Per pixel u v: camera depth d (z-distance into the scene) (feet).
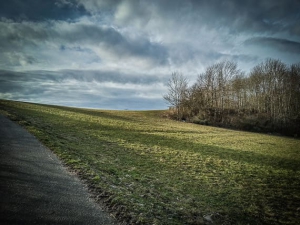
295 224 32.17
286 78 281.33
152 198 31.83
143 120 200.95
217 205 34.94
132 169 47.70
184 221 26.53
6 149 40.32
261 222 31.50
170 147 83.35
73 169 36.14
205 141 113.19
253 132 212.23
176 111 271.49
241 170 60.49
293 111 257.14
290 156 92.89
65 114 140.77
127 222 22.61
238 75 296.10
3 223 18.52
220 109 276.00
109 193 28.78
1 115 81.35
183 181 44.96
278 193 45.01
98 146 65.87
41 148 45.37
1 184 25.52
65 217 21.33
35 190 25.81
